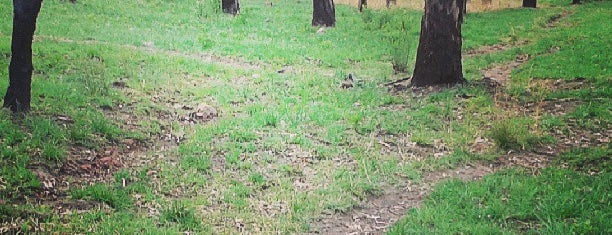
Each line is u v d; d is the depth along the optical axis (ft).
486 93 36.45
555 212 18.52
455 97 35.40
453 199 20.27
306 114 31.14
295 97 35.37
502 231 17.40
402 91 37.88
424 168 24.18
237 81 38.81
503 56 52.70
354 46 57.47
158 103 31.89
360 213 19.97
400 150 26.40
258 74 40.88
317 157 25.09
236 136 26.91
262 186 21.71
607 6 99.30
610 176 21.70
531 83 39.63
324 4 69.56
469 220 18.40
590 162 24.25
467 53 56.95
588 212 18.28
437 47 37.50
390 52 54.44
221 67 41.88
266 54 49.03
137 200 19.84
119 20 59.62
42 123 24.77
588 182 21.42
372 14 84.58
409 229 17.80
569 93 35.37
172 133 27.61
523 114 31.89
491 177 22.40
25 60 25.61
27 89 25.89
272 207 20.02
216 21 67.05
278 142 26.35
